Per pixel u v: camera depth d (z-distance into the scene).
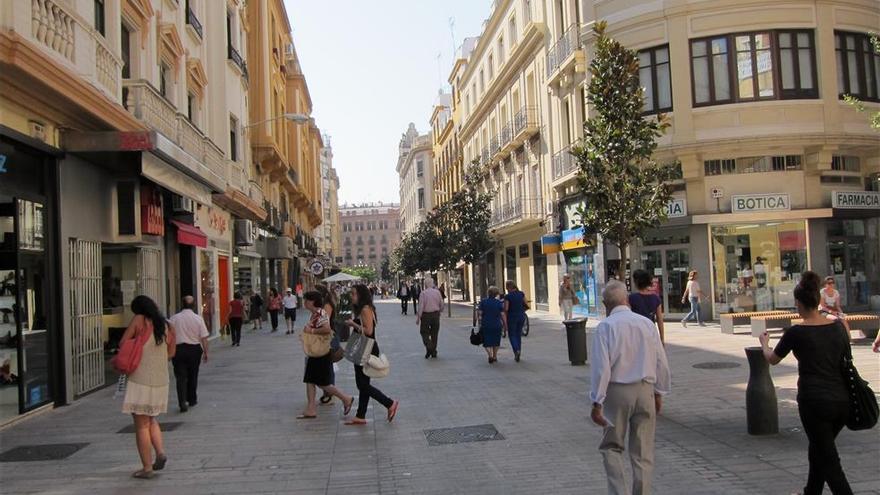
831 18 21.88
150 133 11.10
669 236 22.88
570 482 6.09
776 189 21.97
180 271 19.22
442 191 63.06
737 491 5.58
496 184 42.12
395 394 11.18
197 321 10.58
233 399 11.22
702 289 22.08
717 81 21.95
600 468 6.51
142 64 15.28
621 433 5.00
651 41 22.58
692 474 6.07
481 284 51.09
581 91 26.94
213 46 23.19
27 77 8.77
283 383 12.96
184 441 8.22
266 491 6.12
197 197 16.14
